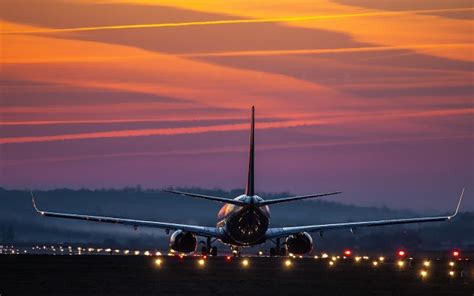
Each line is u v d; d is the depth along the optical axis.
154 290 168.75
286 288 174.62
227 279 192.25
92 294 161.75
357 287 178.12
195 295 160.88
